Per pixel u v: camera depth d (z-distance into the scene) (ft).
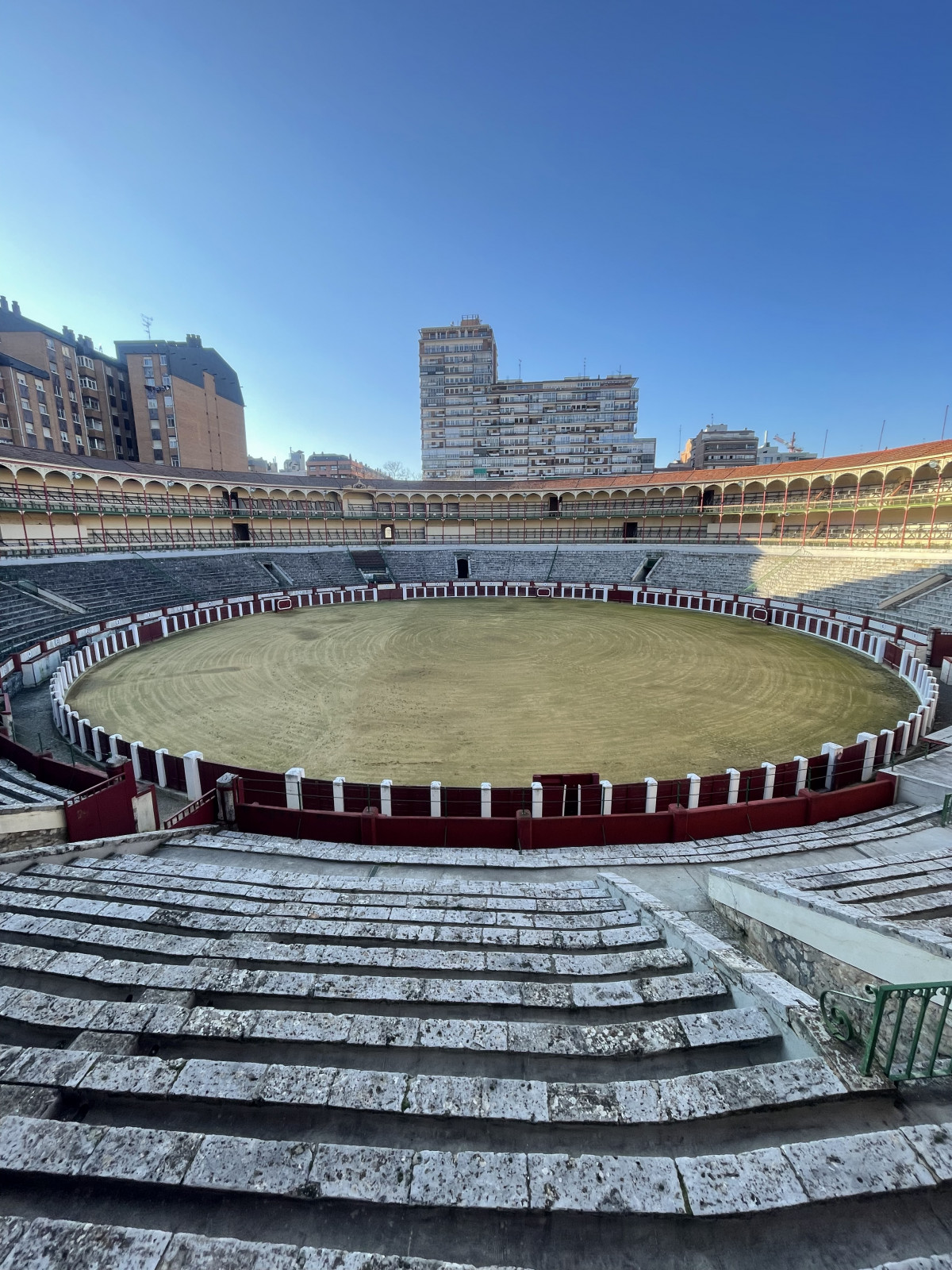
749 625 113.50
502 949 17.70
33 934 17.29
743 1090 10.37
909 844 30.55
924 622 92.53
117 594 113.39
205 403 267.59
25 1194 8.84
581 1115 9.93
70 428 236.02
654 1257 8.12
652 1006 13.84
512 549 188.14
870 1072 10.75
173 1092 10.45
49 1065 11.07
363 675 76.89
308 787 39.63
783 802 35.17
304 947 16.44
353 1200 8.52
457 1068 11.84
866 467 131.44
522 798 38.42
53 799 34.53
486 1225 8.40
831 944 17.26
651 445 371.56
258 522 183.62
